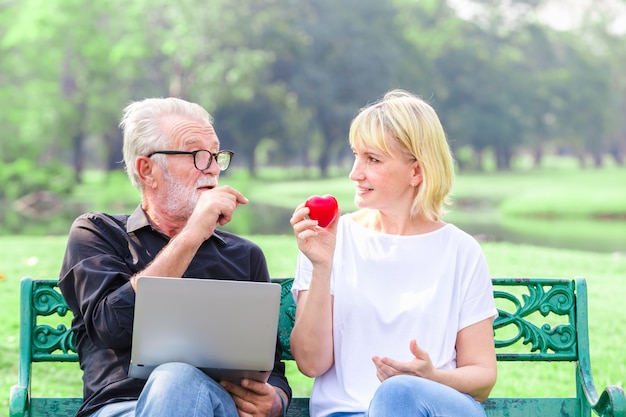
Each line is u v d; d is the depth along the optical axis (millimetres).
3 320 6574
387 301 3189
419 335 3141
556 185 59406
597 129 78500
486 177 69188
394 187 3246
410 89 65375
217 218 3129
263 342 2863
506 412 3395
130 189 44438
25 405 3029
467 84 69625
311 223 3090
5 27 49188
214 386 2898
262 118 59562
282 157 68500
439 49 70250
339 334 3199
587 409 3363
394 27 63656
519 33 76562
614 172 74938
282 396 3219
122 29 52094
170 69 56625
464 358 3164
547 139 79062
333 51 58594
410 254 3232
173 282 2805
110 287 3129
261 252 3469
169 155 3336
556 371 5891
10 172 40375
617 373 5711
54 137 51812
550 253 9953
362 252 3270
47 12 45469
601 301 7449
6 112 46125
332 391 3184
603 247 23375
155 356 2865
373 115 3248
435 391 2801
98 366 3148
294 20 56719
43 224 31422
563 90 74438
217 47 53375
